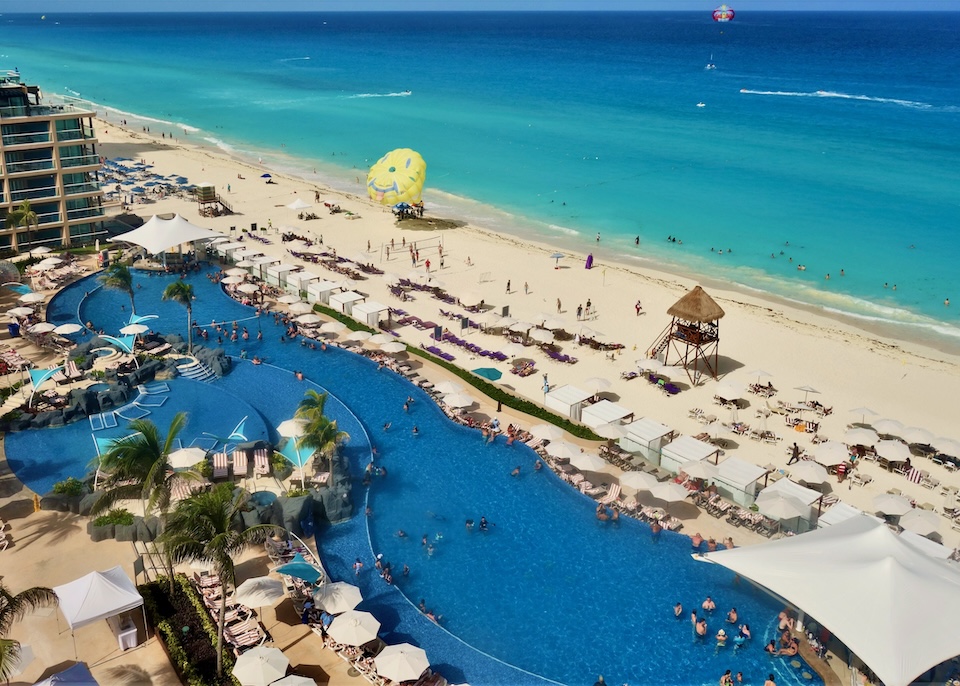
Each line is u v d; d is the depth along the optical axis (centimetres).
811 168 11331
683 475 4162
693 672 2983
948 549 3362
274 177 10900
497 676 2930
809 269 7512
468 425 4678
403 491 4075
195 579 3250
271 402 4869
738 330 6106
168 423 4462
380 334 5578
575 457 4072
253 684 2592
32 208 6994
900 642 2636
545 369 5447
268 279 6838
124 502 3712
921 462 4456
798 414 4919
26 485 3856
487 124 15138
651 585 3453
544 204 9731
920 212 9162
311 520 3678
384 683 2802
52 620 2991
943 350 5906
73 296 6309
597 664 3017
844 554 3006
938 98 18312
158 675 2750
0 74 7081
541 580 3472
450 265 7438
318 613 3123
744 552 3155
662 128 14612
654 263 7725
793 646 3052
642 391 5175
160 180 10238
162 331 5794
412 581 3438
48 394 4625
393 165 8744
